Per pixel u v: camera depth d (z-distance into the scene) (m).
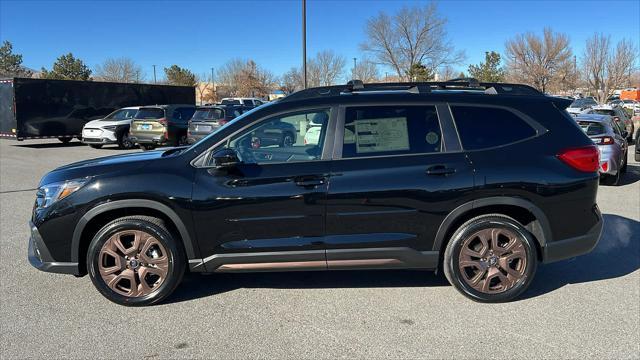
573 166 3.98
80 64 54.75
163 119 16.86
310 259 3.99
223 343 3.45
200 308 4.03
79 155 16.34
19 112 18.36
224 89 65.50
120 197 3.88
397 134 4.01
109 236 3.97
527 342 3.42
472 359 3.21
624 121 17.30
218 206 3.90
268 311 3.97
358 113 4.03
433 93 4.13
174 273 4.02
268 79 59.41
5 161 14.48
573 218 4.02
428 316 3.84
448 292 4.32
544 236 4.01
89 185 3.92
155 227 3.95
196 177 3.94
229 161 3.78
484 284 4.04
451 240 4.02
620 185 9.80
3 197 8.75
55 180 4.03
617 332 3.55
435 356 3.25
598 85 49.19
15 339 3.51
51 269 4.02
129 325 3.73
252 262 4.00
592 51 48.97
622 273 4.74
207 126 15.54
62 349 3.37
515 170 3.90
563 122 4.11
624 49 48.06
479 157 3.95
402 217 3.93
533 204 3.93
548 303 4.06
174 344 3.44
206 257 4.01
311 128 4.02
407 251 3.99
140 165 4.03
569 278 4.62
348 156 3.96
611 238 5.90
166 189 3.88
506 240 4.03
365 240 3.95
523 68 51.69
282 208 3.90
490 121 4.06
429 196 3.90
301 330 3.63
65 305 4.08
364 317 3.84
